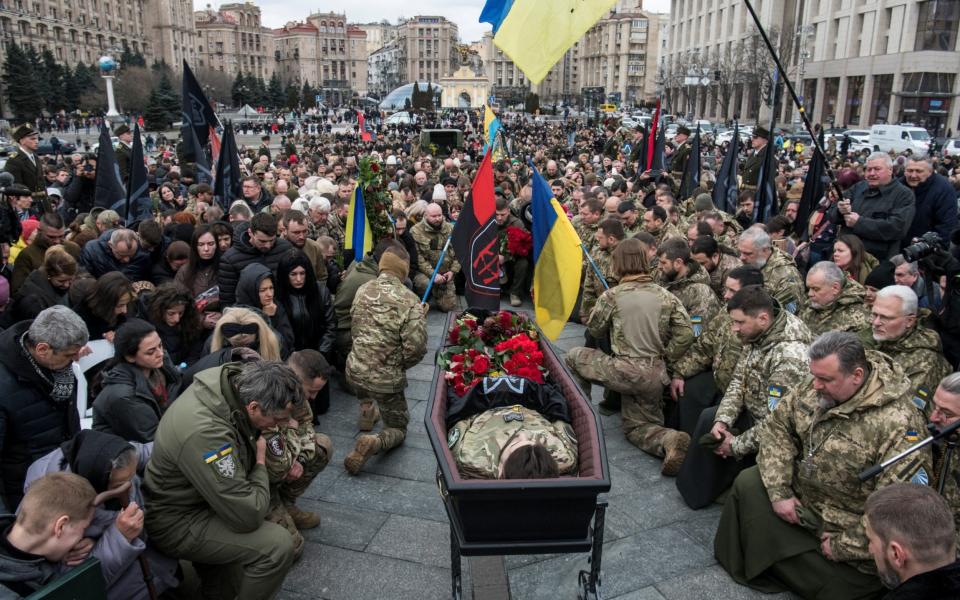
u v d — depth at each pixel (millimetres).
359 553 4164
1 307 5312
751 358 4414
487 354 4406
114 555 2906
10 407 3621
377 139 35875
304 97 92562
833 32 62969
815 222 7422
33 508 2613
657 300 5203
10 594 2582
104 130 9094
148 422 3648
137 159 9141
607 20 118812
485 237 5000
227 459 3203
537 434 3520
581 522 3166
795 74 60625
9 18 87125
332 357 6719
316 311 6055
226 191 10344
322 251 7227
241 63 149375
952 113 52688
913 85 53250
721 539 3986
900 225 6379
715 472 4539
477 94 73125
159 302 4832
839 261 5602
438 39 156625
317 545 4234
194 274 6406
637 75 119188
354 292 6477
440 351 4523
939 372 4074
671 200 9047
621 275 5395
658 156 13781
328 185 10727
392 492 4879
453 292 9438
